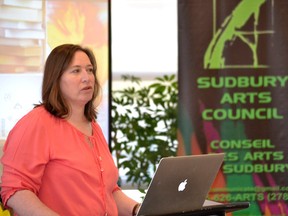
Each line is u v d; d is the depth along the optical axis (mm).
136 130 9266
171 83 9594
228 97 8055
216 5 8008
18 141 4625
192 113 8031
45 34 7844
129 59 10055
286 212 8086
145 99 9422
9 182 4559
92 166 4781
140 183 9180
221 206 4402
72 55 4840
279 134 8078
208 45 8008
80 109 4934
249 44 8055
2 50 7691
